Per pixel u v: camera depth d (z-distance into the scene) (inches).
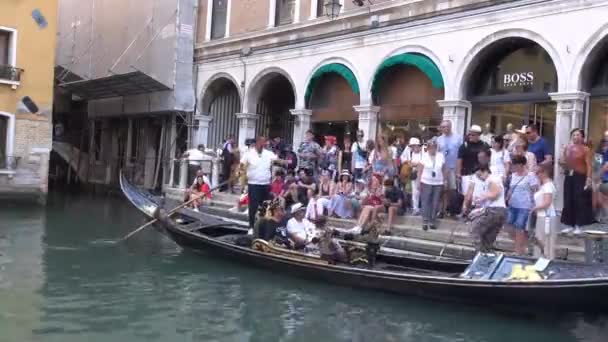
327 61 602.5
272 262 348.2
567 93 416.2
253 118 698.8
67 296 299.6
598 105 415.2
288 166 553.0
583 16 410.0
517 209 322.7
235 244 380.2
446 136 413.7
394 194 411.8
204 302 298.7
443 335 257.4
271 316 279.6
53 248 414.9
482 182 343.6
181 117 785.6
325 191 477.1
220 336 252.4
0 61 641.6
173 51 764.6
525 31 441.7
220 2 753.6
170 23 770.2
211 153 675.4
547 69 447.8
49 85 664.4
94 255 398.0
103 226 526.0
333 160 509.7
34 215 576.1
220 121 770.2
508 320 276.7
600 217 344.5
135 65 824.9
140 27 819.4
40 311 273.9
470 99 492.1
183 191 685.9
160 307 288.2
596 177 358.3
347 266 327.3
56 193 819.4
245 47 696.4
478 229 322.7
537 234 309.3
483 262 297.3
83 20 937.5
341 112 606.2
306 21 619.2
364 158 478.6
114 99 930.7
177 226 415.5
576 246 328.2
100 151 1006.4
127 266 369.7
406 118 543.8
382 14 544.4
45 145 663.8
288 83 701.3
